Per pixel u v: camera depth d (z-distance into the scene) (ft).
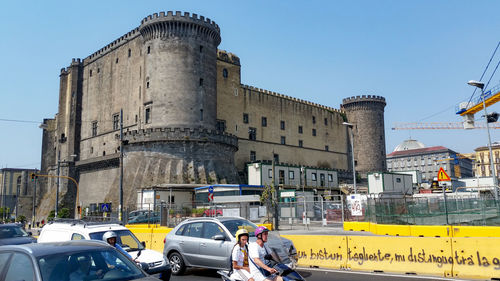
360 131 315.99
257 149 248.32
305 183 227.81
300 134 281.54
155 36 201.98
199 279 42.73
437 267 41.55
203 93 201.16
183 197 174.81
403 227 85.10
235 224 43.04
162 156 187.21
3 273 21.21
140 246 40.73
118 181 194.59
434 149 544.21
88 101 250.98
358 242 47.11
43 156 291.38
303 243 51.08
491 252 39.01
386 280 39.75
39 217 247.29
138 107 207.10
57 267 20.72
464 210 89.86
